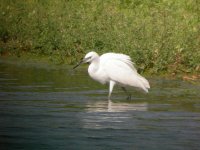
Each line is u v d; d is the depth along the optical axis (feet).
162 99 49.32
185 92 52.29
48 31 74.38
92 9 78.43
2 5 87.30
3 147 35.78
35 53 72.69
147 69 61.36
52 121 41.68
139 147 35.91
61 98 49.26
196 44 62.80
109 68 50.80
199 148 35.83
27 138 37.68
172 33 64.39
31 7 84.99
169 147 35.96
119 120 42.09
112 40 66.44
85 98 49.57
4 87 53.42
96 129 39.75
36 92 51.42
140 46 62.13
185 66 61.31
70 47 69.41
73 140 37.27
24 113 43.88
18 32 76.79
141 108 45.98
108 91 52.95
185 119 42.55
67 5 83.25
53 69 63.87
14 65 66.18
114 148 35.65
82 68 64.95
